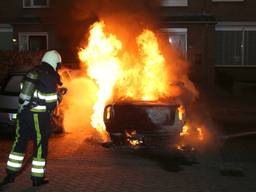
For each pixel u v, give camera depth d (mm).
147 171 7676
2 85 10742
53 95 6680
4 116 10258
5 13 24531
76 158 8523
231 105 16578
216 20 22531
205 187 6793
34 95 6648
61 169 7699
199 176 7422
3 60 16719
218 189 6699
